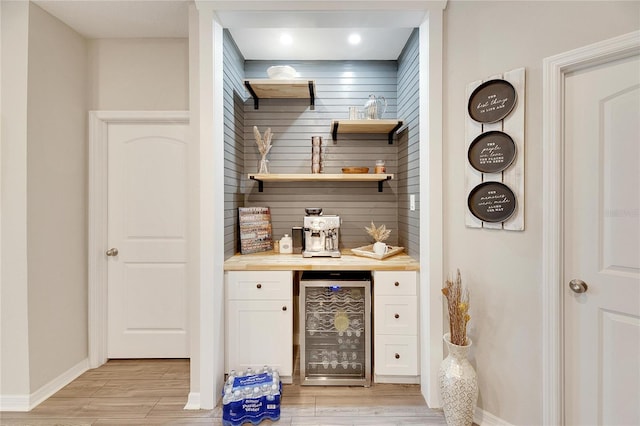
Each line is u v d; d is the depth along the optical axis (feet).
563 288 5.36
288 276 7.34
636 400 4.85
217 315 6.88
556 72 5.24
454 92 6.46
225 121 7.68
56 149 7.31
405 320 7.32
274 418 6.27
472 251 6.29
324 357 7.71
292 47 8.84
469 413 5.77
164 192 8.62
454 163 6.49
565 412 5.41
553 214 5.28
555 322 5.32
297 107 9.62
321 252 8.20
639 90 4.72
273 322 7.36
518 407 5.77
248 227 8.77
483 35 6.05
